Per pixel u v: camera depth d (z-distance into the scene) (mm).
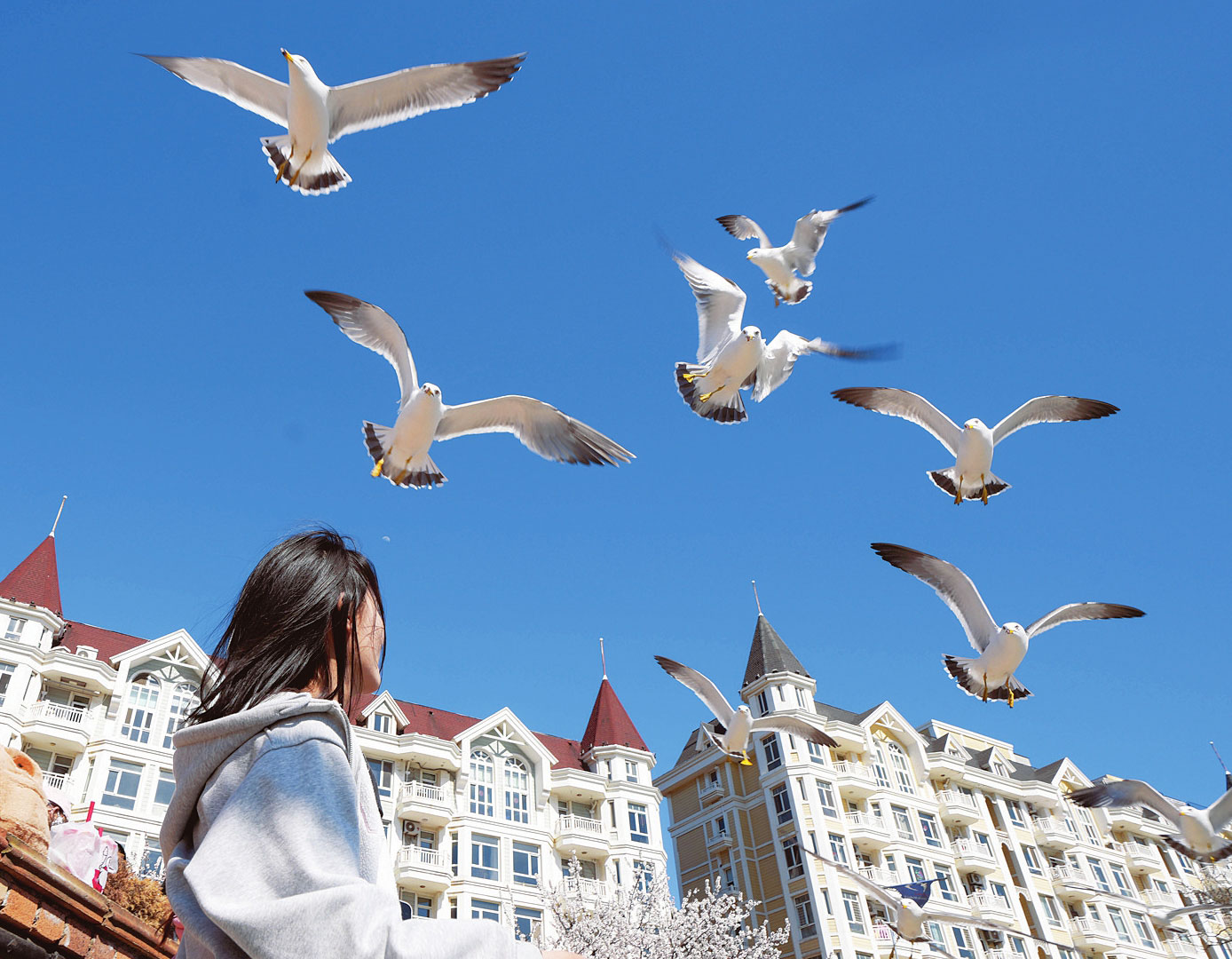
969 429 13469
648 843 45531
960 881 50656
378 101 10281
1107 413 13234
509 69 10305
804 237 15398
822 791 48719
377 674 1928
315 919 1317
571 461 8867
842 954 43406
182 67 9891
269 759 1510
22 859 2861
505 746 45188
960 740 61594
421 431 9914
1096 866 57375
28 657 35844
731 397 13391
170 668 39094
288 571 1859
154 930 3393
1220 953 56688
